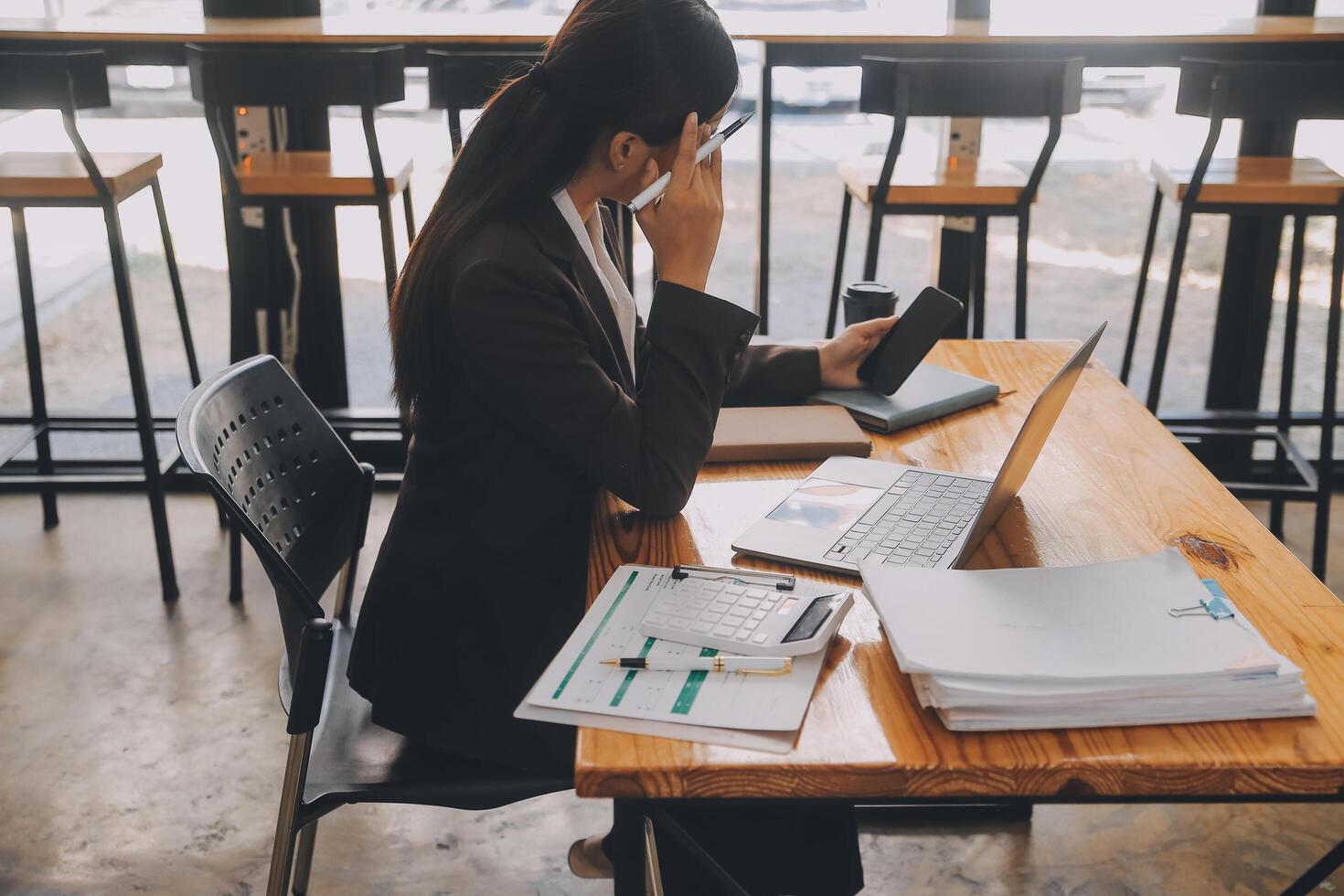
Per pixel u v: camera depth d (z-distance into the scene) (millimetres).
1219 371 3070
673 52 1116
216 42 2631
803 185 3650
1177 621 905
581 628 963
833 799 818
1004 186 2541
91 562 2680
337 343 3094
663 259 1208
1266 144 2938
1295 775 797
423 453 1245
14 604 2496
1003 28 2715
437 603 1220
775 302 3496
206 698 2178
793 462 1359
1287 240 3160
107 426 2834
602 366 1217
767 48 2701
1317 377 3312
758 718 848
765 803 851
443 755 1260
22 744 2035
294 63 2342
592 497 1231
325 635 1129
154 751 2025
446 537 1223
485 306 1118
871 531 1150
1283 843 1805
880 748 822
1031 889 1716
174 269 2652
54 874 1743
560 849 1817
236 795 1918
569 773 1207
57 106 2203
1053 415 1174
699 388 1193
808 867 1257
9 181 2332
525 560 1209
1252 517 1184
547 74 1142
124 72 3354
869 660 935
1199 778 801
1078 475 1289
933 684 842
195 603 2516
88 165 2293
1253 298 2977
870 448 1365
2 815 1864
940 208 2568
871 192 2549
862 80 2457
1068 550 1113
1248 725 840
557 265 1188
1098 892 1707
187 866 1762
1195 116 2404
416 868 1774
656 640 941
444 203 1203
